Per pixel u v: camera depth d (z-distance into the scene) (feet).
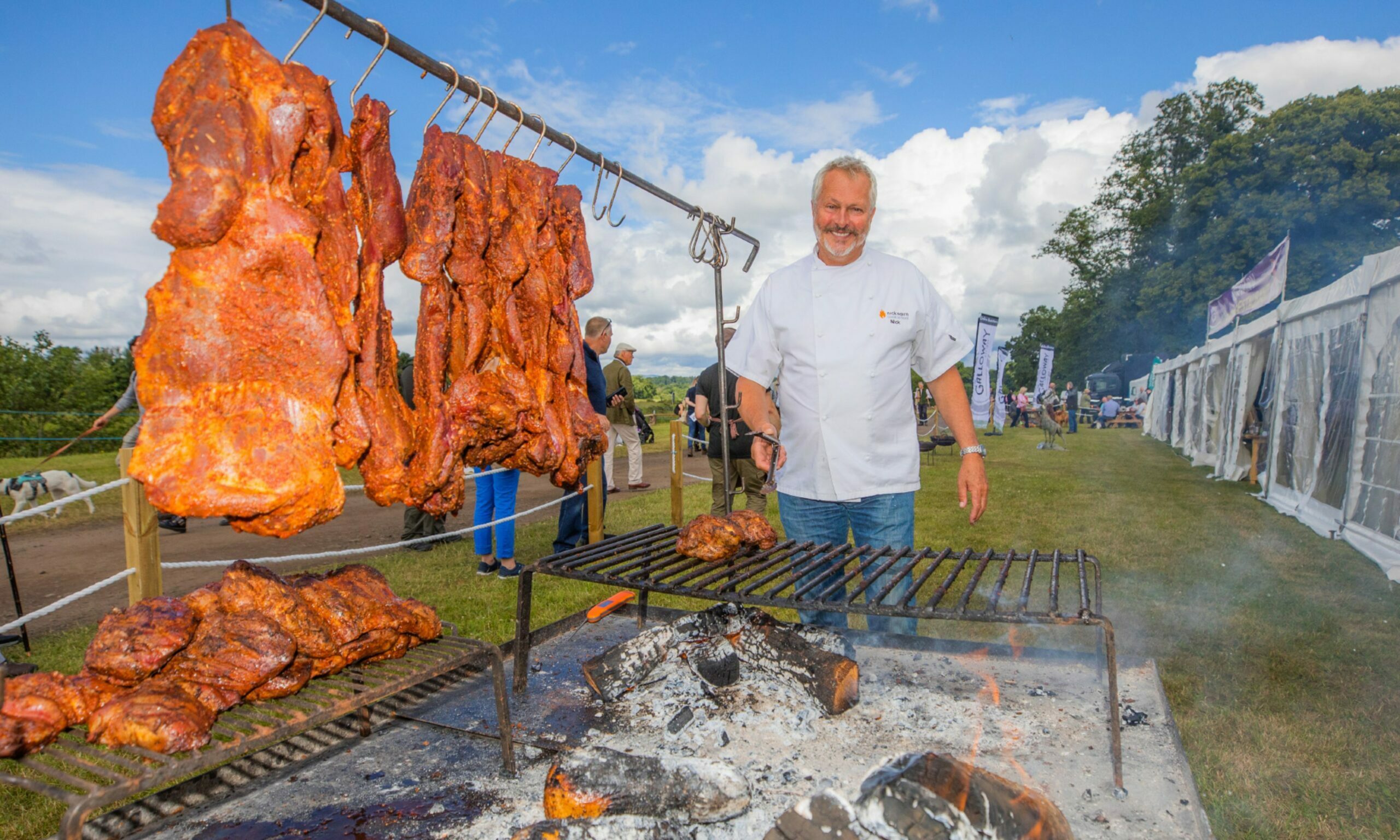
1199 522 29.94
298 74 6.51
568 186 9.97
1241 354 41.52
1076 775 8.23
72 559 25.73
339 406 6.75
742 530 10.11
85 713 5.71
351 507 36.60
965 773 6.65
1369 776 10.50
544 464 8.85
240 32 6.23
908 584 11.92
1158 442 74.69
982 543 25.90
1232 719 12.31
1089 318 140.36
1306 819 9.52
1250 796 10.05
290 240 6.17
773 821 7.38
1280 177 93.09
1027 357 237.86
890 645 12.19
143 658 5.88
